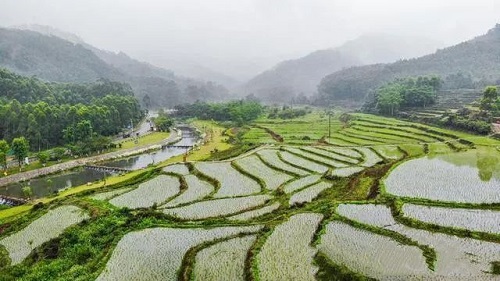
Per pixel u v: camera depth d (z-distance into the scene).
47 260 37.47
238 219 44.00
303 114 184.38
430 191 47.34
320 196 51.22
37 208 54.16
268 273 29.95
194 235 39.41
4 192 74.19
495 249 32.72
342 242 34.97
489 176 53.47
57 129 120.50
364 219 40.00
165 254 35.50
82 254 37.00
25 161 92.12
